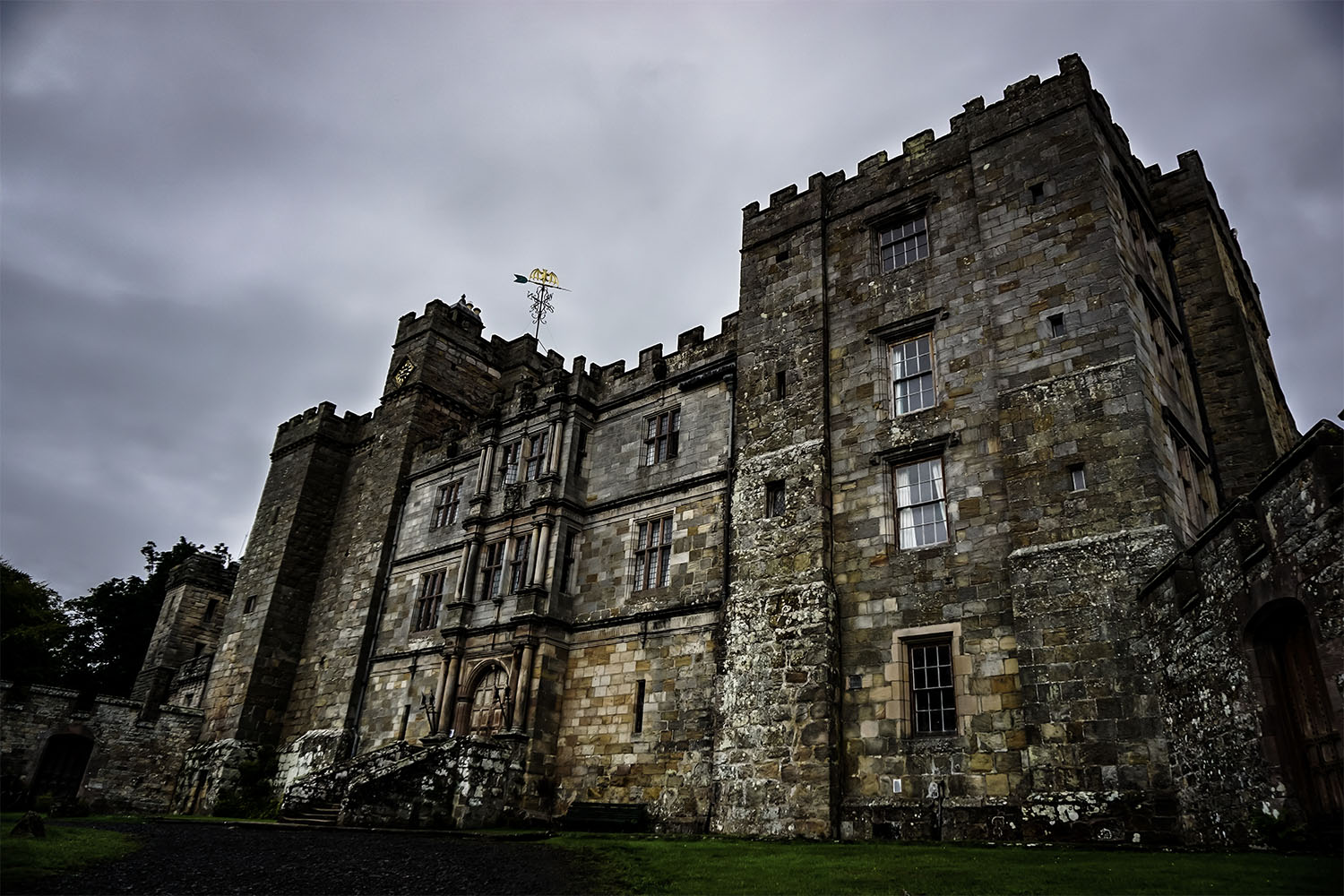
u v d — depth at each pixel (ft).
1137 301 65.57
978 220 73.92
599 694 83.51
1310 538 34.86
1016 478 62.03
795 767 64.23
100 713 116.06
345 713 107.45
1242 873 33.63
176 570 179.63
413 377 132.05
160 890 40.65
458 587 101.81
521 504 99.09
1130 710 51.08
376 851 55.52
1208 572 44.37
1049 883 37.32
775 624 70.18
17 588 115.44
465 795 75.05
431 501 117.39
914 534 68.33
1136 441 57.67
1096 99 73.51
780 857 48.78
